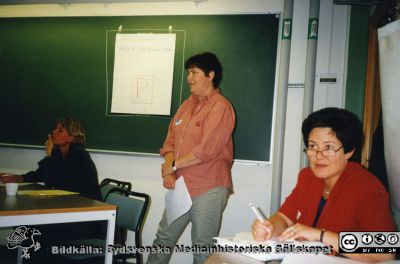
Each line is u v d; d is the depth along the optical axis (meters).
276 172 2.52
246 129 2.62
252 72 2.63
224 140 2.05
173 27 2.82
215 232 2.08
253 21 2.65
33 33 3.17
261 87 2.61
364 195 1.20
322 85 2.55
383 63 1.56
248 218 2.64
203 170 2.07
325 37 2.56
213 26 2.73
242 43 2.66
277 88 2.58
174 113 2.80
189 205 1.98
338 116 1.22
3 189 2.08
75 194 2.04
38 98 3.15
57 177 2.40
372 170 1.90
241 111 2.64
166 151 2.29
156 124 2.84
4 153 3.27
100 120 2.97
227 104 2.10
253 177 2.65
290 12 2.54
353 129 1.22
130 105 2.90
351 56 2.41
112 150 2.93
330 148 1.21
